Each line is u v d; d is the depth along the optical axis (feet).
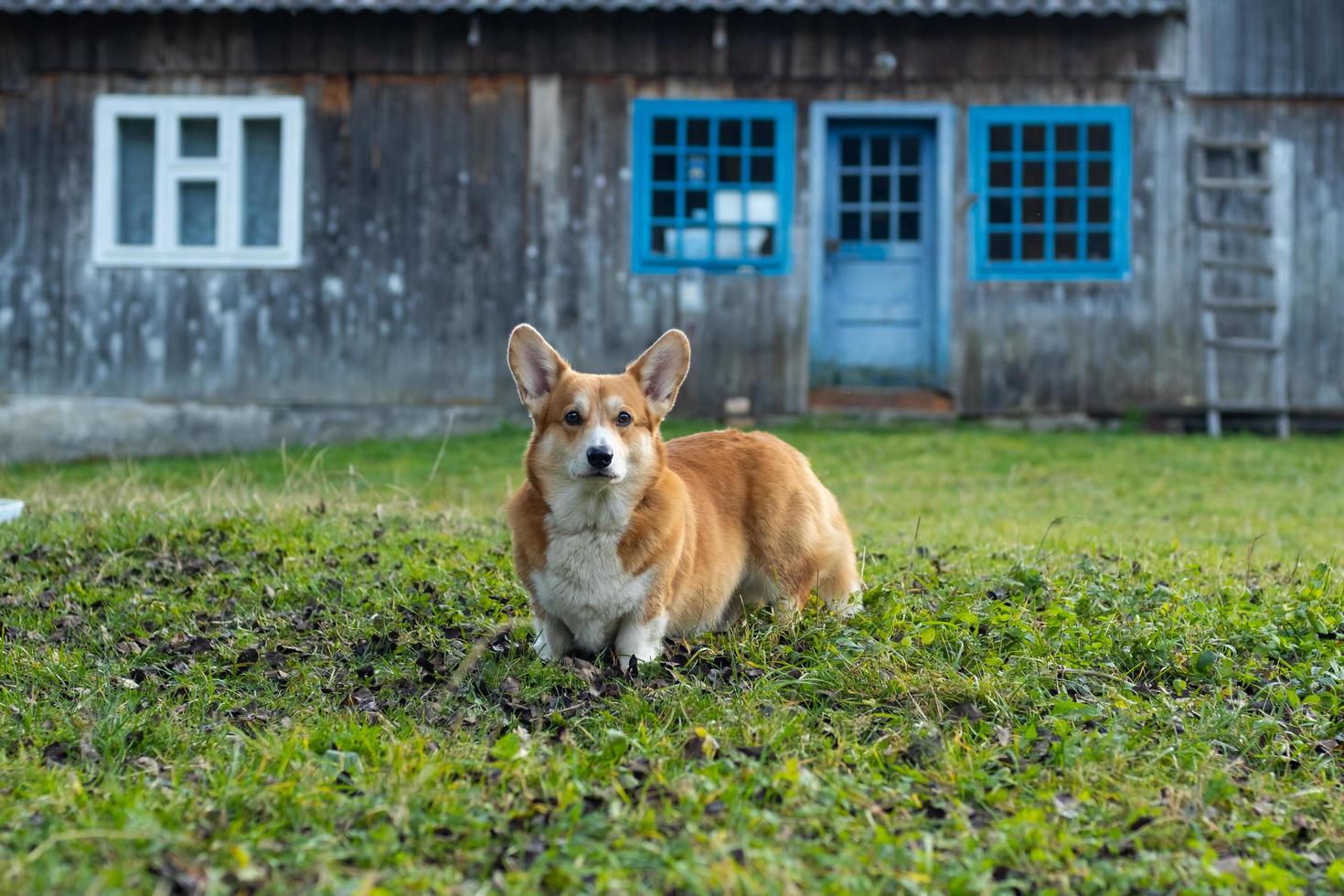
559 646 14.44
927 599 16.19
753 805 9.98
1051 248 41.55
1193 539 23.06
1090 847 9.54
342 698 13.04
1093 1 38.55
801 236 41.32
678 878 8.48
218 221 41.57
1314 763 11.41
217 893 8.08
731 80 41.04
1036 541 21.75
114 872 8.07
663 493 14.01
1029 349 41.60
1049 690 12.91
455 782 10.45
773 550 15.38
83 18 40.88
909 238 42.73
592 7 39.65
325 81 41.19
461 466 33.24
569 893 8.45
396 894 8.32
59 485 28.12
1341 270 41.60
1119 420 41.63
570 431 13.61
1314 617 14.75
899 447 36.17
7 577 17.69
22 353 41.57
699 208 41.57
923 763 11.16
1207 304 41.06
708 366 41.63
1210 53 41.01
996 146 41.42
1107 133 41.19
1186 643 14.07
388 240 41.50
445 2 38.70
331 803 9.92
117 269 41.45
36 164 41.29
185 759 11.20
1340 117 41.47
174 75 41.16
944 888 8.80
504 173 41.42
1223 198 41.45
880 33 40.98
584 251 41.52
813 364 41.81
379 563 18.60
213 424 41.60
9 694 12.95
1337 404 41.70
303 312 41.57
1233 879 8.97
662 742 11.35
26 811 9.62
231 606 16.46
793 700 12.60
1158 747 11.53
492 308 41.57
